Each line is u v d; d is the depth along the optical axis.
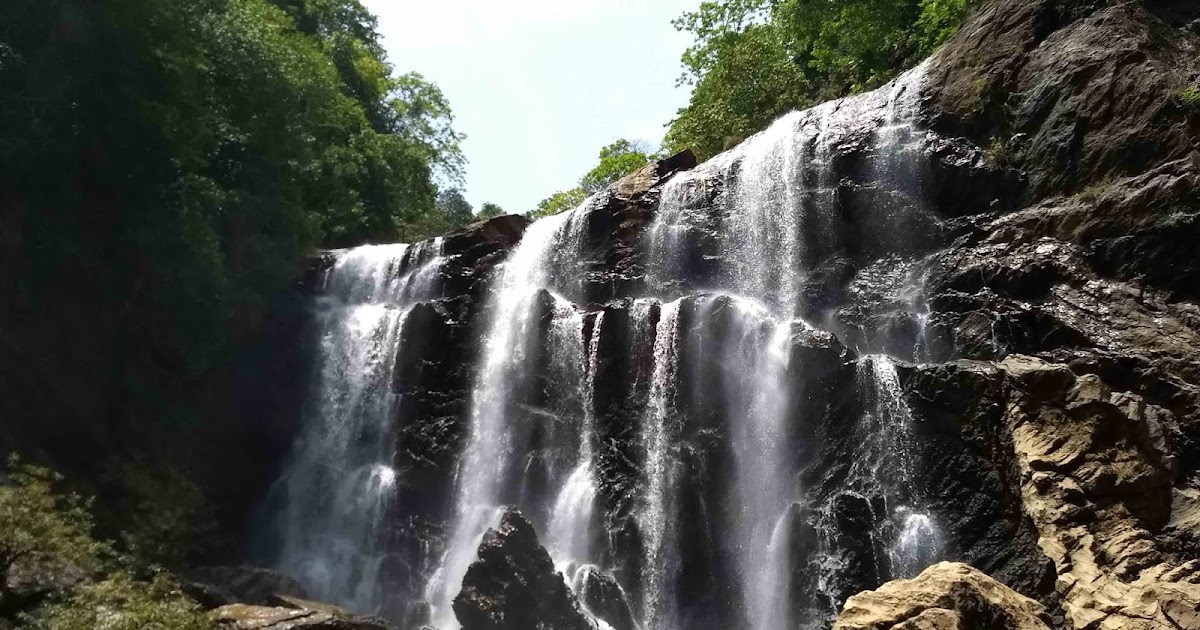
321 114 32.69
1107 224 17.70
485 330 24.67
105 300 22.17
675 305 20.52
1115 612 12.32
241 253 24.69
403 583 22.03
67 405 20.92
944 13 29.78
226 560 22.69
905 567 15.57
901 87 23.53
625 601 17.97
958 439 15.85
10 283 20.25
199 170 25.55
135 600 12.47
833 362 18.03
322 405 25.94
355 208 35.56
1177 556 13.13
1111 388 15.60
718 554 18.00
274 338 26.55
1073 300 17.16
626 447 19.98
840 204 21.72
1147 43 19.52
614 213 25.06
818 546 16.70
